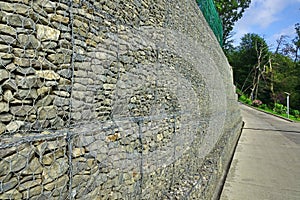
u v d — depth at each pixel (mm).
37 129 2674
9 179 2355
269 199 7000
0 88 2363
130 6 4609
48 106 2807
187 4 7996
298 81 53594
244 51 60875
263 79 56906
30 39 2635
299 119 34688
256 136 18234
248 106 48250
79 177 3145
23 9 2576
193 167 7238
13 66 2477
